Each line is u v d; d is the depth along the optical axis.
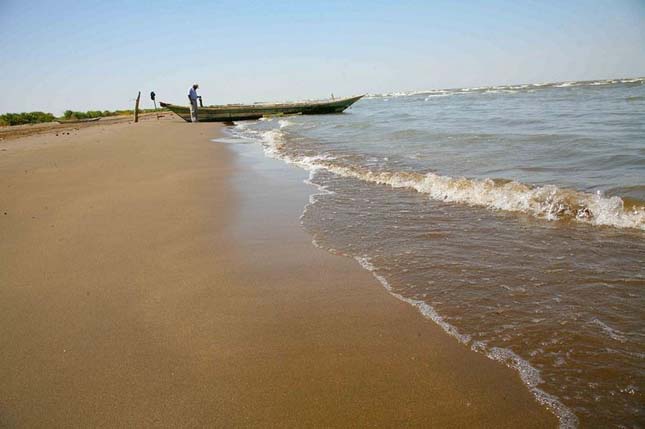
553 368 2.24
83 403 2.09
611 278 3.22
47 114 38.97
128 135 16.36
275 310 2.96
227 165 9.03
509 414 1.93
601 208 4.68
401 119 20.52
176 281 3.45
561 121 14.05
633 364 2.24
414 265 3.65
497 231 4.41
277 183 7.20
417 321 2.76
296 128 19.02
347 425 1.90
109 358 2.45
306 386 2.17
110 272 3.63
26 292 3.30
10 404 2.11
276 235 4.53
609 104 20.80
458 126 14.81
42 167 9.07
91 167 8.84
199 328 2.75
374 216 5.16
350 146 11.64
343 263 3.76
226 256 3.96
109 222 5.01
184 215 5.27
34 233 4.69
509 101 30.92
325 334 2.64
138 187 6.86
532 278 3.29
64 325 2.82
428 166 7.96
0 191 6.82
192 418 1.97
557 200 5.06
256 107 27.61
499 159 8.06
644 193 5.14
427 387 2.13
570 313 2.78
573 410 1.94
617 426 1.84
